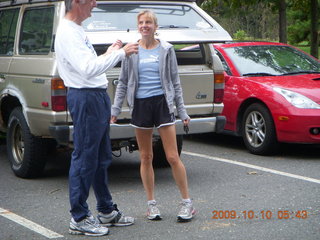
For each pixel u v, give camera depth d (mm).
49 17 6902
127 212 6000
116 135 6699
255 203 6207
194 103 7113
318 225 5449
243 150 9203
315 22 14086
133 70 5520
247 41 10258
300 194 6535
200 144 9750
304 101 8305
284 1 14117
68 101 5184
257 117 8789
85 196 5281
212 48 7285
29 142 7145
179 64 7418
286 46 10133
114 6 6984
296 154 8820
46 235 5332
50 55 6680
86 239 5211
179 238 5160
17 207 6254
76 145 5199
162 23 7020
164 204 6246
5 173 7816
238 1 14359
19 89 7234
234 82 9172
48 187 7078
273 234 5207
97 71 4879
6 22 8023
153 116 5562
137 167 8195
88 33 6473
